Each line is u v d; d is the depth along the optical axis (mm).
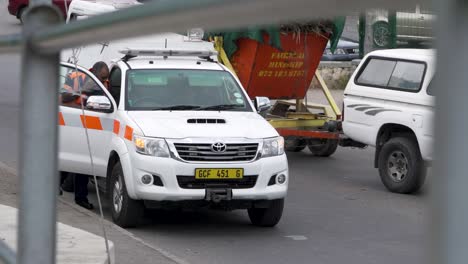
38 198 1667
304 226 10258
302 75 15352
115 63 10883
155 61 10844
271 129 9797
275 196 9594
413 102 12414
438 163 804
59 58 1653
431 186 818
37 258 1669
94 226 9367
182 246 9062
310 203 11719
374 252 9016
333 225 10336
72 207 10367
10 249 2080
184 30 1100
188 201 9336
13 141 15188
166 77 10555
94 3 15109
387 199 12125
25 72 1645
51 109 1657
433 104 812
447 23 783
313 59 15258
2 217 8156
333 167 14859
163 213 10641
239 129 9625
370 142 13180
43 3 1621
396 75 12836
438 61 793
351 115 13531
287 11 864
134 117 9828
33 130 1648
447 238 800
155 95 10312
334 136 14773
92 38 1354
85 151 10422
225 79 10742
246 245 9188
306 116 15234
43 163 1660
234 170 9367
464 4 779
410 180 12344
